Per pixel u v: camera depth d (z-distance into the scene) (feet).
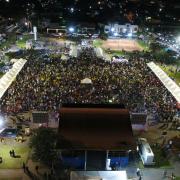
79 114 141.38
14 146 143.02
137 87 205.57
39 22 443.73
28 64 248.52
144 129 159.74
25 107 173.58
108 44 366.02
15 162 132.26
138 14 621.72
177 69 268.62
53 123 155.94
